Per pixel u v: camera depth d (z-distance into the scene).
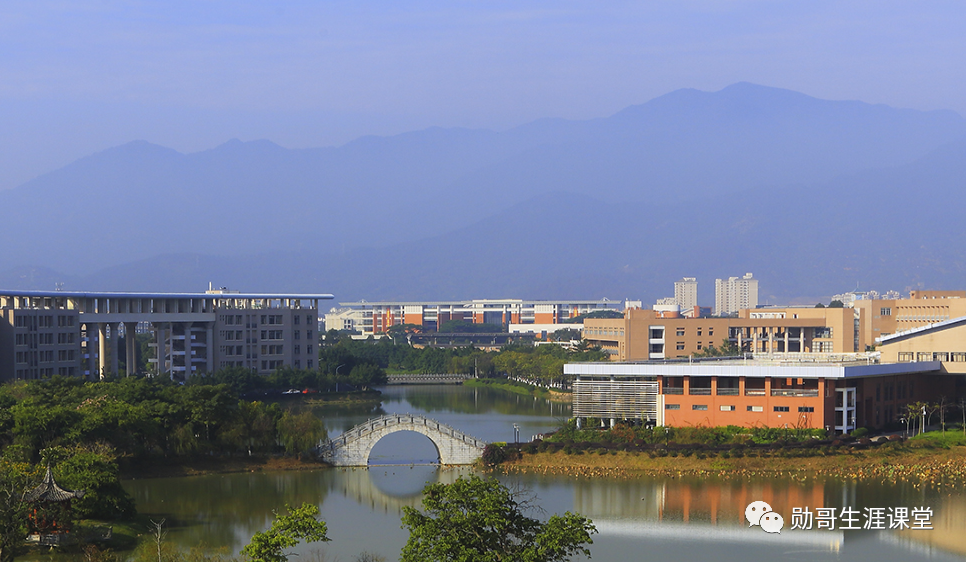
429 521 81.56
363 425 169.50
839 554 116.88
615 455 165.25
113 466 129.25
